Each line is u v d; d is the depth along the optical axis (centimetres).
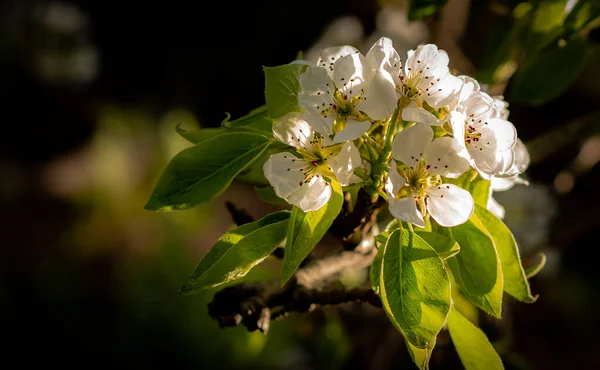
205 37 306
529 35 73
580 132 82
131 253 213
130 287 192
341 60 59
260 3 287
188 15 306
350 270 66
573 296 164
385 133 60
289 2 277
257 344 79
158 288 191
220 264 59
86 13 329
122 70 324
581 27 71
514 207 87
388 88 59
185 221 213
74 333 178
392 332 85
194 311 177
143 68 321
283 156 60
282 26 280
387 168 60
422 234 60
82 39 328
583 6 71
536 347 154
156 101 317
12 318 180
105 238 224
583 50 73
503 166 60
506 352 79
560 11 71
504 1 75
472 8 101
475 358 62
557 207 98
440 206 60
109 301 189
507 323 81
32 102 307
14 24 322
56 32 324
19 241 231
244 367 127
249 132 61
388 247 59
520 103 74
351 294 64
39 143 297
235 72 299
